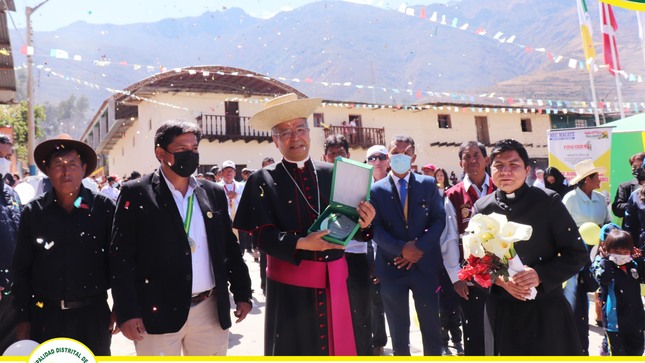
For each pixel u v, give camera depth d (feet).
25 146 87.25
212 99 67.51
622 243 13.00
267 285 9.61
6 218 11.55
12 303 9.07
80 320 9.00
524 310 8.63
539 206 8.71
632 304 12.95
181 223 8.99
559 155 26.89
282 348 8.94
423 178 13.23
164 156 9.14
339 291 9.06
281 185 9.58
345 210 8.77
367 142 77.15
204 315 9.16
